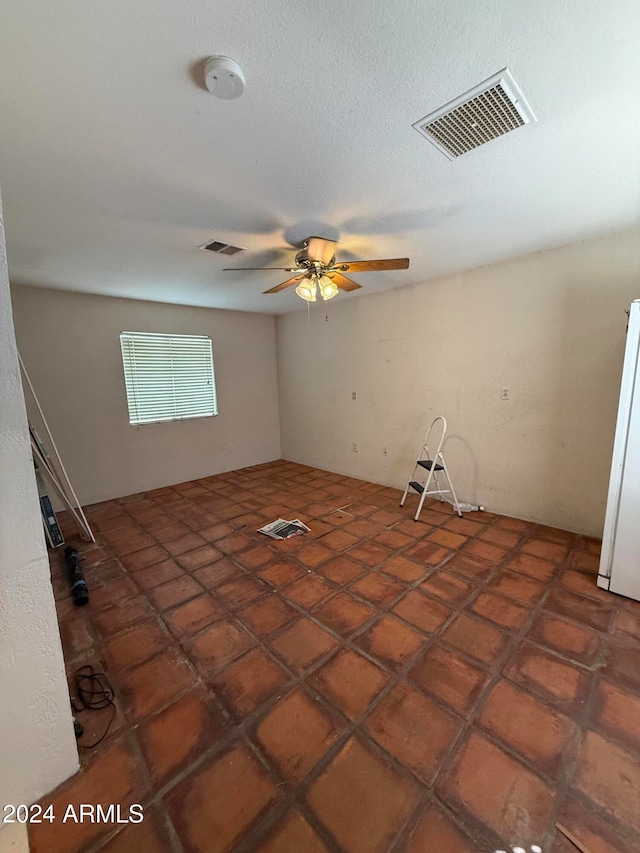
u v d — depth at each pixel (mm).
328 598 2168
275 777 1217
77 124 1310
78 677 1639
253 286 3617
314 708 1464
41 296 3512
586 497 2844
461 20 970
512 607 2041
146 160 1547
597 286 2609
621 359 2578
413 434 3947
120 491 4125
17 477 1088
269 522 3326
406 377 3918
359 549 2762
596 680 1557
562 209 2104
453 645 1773
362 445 4531
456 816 1097
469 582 2287
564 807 1112
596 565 2439
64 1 878
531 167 1663
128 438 4148
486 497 3414
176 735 1368
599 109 1294
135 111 1256
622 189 1877
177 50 1032
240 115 1293
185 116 1290
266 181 1734
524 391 3059
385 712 1438
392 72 1130
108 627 1962
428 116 1321
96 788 1198
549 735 1332
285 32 988
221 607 2113
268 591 2256
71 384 3734
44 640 1162
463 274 3314
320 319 4777
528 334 2980
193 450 4730
